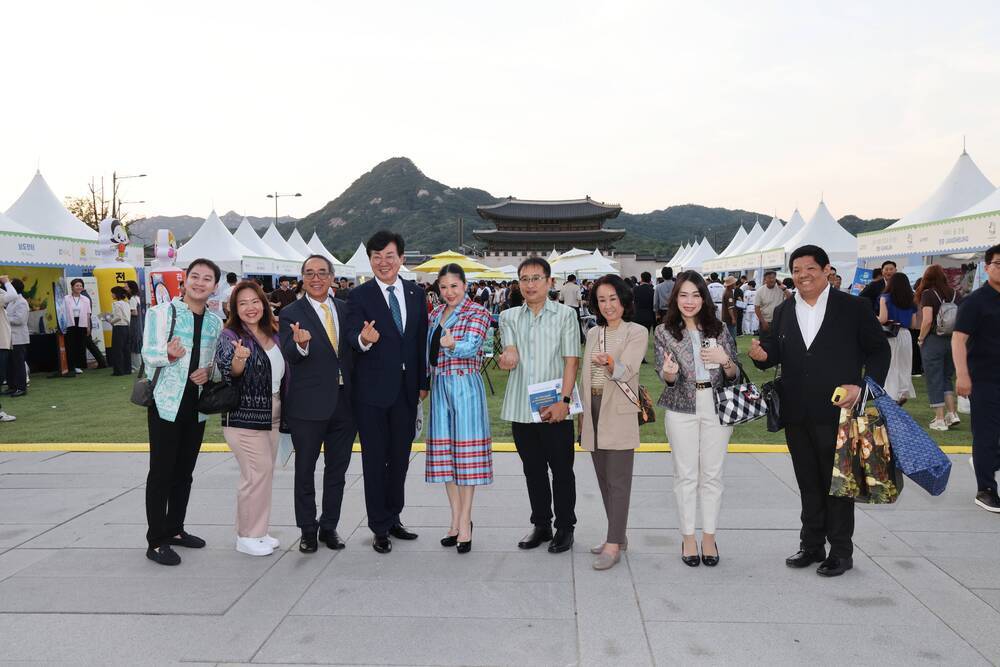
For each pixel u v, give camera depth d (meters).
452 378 3.92
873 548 3.82
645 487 5.05
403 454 4.09
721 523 4.28
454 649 2.80
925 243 13.55
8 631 2.99
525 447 3.94
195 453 3.98
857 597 3.23
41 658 2.76
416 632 2.95
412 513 4.61
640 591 3.34
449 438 3.92
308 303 3.99
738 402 3.52
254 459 3.83
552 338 3.85
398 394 3.98
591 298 3.86
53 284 13.99
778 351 3.64
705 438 3.65
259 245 21.77
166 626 3.03
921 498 4.68
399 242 4.05
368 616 3.11
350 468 5.71
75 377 12.12
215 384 3.79
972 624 2.95
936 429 6.77
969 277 11.48
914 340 10.42
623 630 2.95
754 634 2.89
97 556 3.86
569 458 3.89
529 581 3.48
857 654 2.72
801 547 3.66
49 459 6.04
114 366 12.31
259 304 3.83
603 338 3.81
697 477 3.69
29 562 3.78
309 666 2.68
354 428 4.11
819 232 20.25
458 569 3.65
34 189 15.05
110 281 13.06
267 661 2.72
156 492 3.72
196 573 3.62
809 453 3.58
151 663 2.72
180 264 18.62
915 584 3.35
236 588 3.42
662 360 3.70
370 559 3.81
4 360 9.04
